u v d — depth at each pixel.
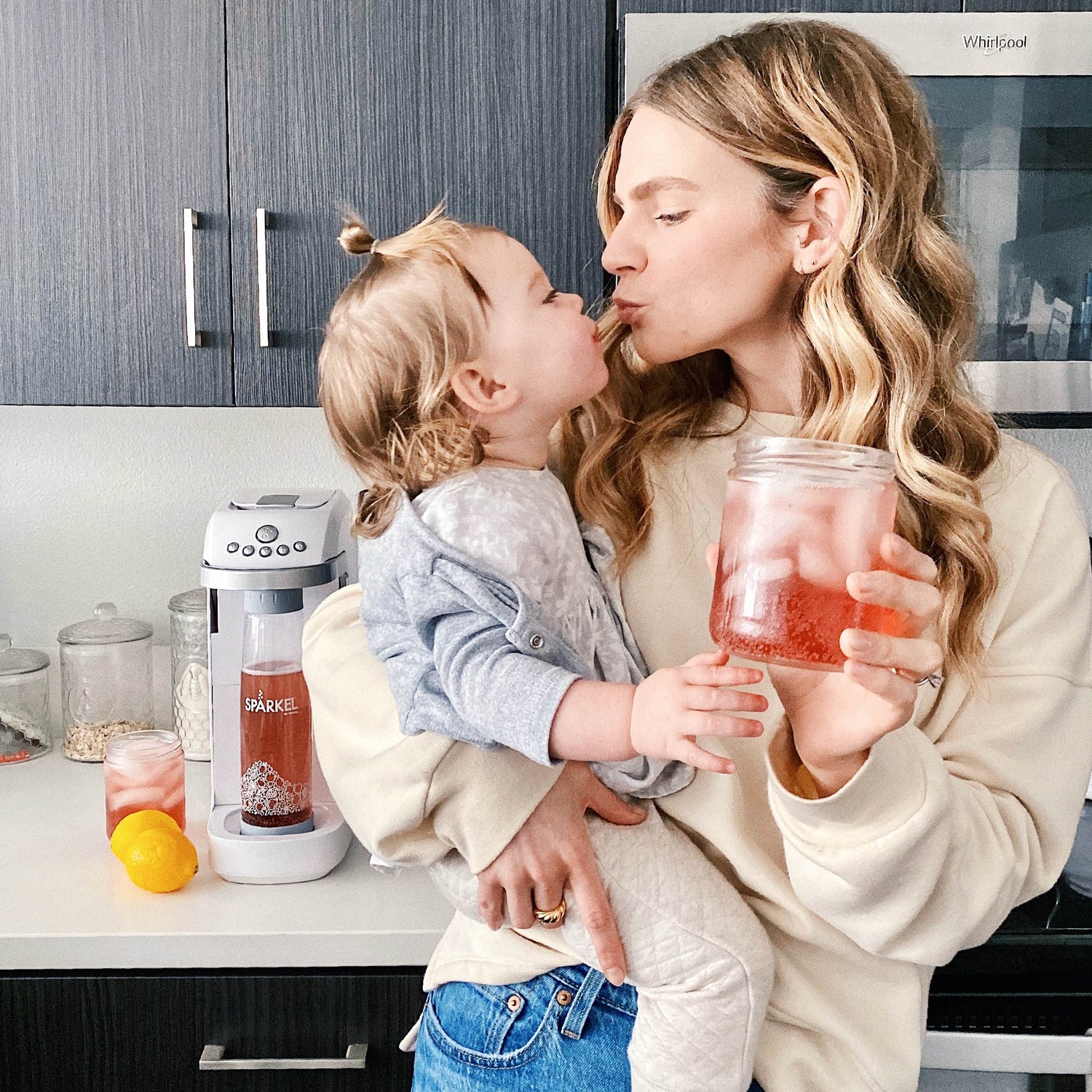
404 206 1.58
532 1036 0.99
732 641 0.76
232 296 1.59
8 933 1.37
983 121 1.53
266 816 1.52
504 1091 0.99
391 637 0.98
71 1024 1.41
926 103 1.52
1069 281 1.57
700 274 1.00
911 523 1.01
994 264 1.56
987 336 1.58
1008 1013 1.33
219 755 1.60
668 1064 0.93
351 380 0.98
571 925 0.95
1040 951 1.35
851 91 0.99
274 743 1.50
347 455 1.01
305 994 1.42
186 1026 1.42
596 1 1.54
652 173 1.00
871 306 1.00
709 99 0.99
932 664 0.71
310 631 1.19
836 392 1.02
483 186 1.57
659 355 1.04
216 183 1.57
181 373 1.61
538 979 1.00
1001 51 1.50
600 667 0.97
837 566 0.73
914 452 0.99
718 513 1.06
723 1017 0.92
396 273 0.97
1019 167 1.54
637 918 0.93
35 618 2.11
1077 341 1.59
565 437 1.14
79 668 1.97
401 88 1.55
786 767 0.86
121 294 1.59
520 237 1.58
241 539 1.49
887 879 0.84
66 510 2.08
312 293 1.59
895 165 0.99
